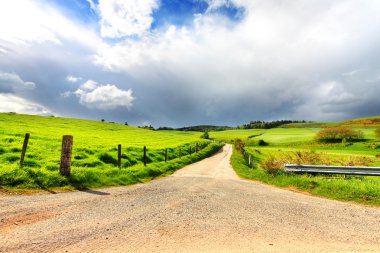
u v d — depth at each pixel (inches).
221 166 1221.7
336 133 4773.6
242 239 245.1
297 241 245.3
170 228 268.1
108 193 445.1
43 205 331.0
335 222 315.3
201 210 348.2
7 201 337.4
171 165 1006.4
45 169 549.6
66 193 422.3
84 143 1203.2
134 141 1934.1
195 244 228.4
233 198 444.8
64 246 211.0
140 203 376.5
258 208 373.7
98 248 211.2
